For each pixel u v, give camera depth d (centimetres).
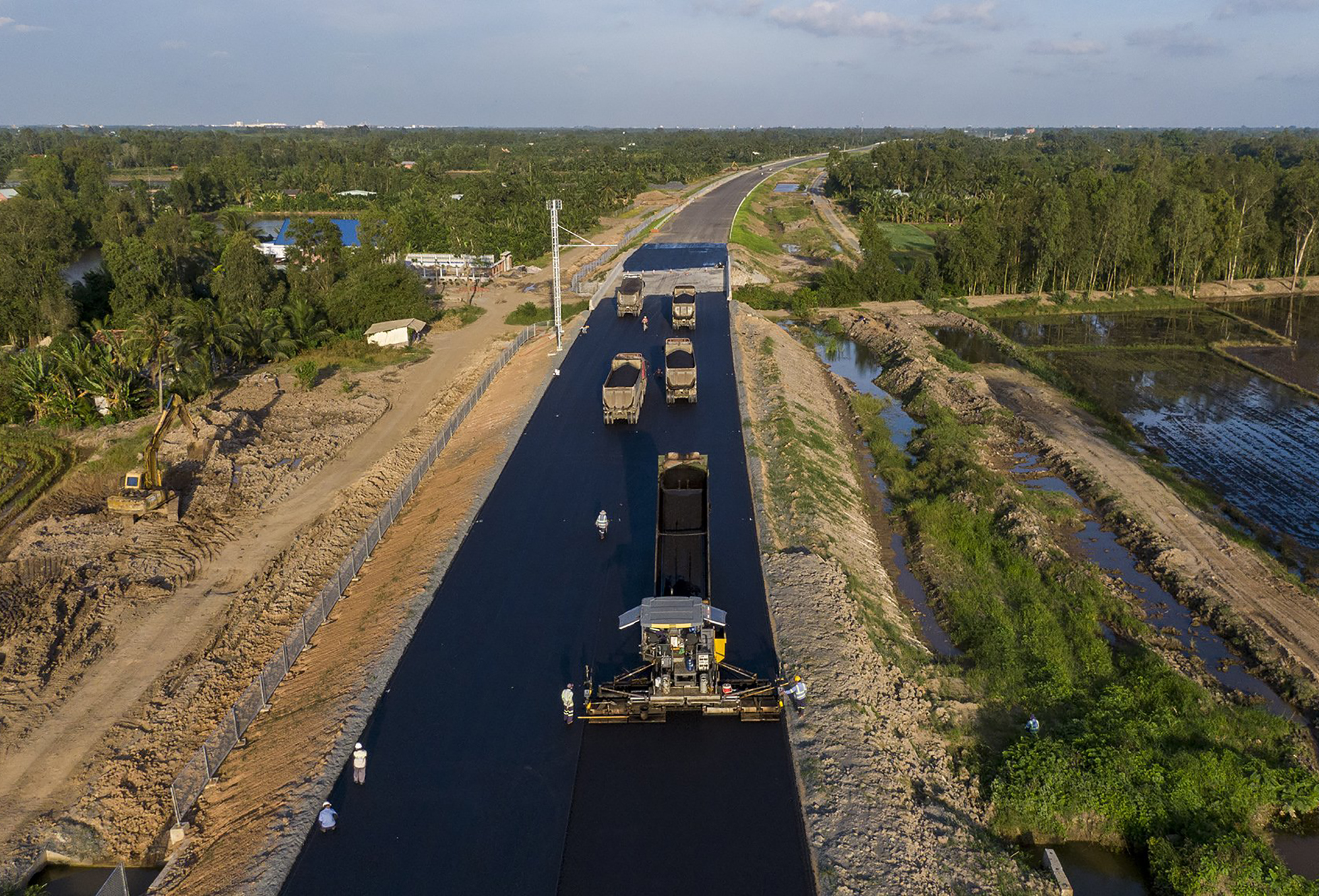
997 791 2480
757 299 9862
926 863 2130
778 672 2794
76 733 2914
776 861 2084
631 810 2244
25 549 4156
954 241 10481
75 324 7644
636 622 2630
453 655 2922
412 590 3306
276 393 6481
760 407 5619
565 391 5831
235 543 4288
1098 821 2423
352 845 2138
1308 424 6216
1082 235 10181
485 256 11375
